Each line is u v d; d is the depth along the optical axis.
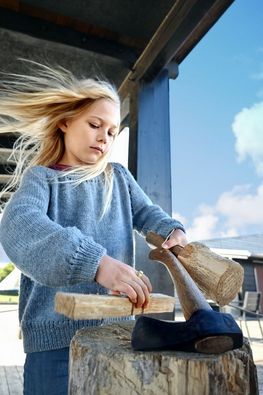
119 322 0.93
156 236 0.97
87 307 0.67
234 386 0.63
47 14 1.80
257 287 12.12
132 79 1.99
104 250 0.76
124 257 1.12
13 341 5.73
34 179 1.01
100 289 0.98
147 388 0.62
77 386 0.69
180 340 0.64
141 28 1.86
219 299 0.78
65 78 1.24
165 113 1.97
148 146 1.90
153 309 0.77
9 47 1.92
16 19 1.78
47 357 0.94
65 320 0.95
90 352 0.68
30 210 0.87
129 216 1.20
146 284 0.75
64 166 1.13
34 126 1.22
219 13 1.71
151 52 1.83
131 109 2.02
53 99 1.16
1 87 2.01
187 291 0.70
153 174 1.88
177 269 0.75
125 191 1.23
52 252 0.74
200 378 0.61
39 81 1.25
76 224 1.05
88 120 1.12
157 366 0.63
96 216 1.10
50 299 0.97
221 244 16.08
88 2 1.72
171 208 1.87
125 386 0.63
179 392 0.61
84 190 1.10
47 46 1.90
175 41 1.70
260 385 2.87
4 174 2.93
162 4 1.71
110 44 1.94
